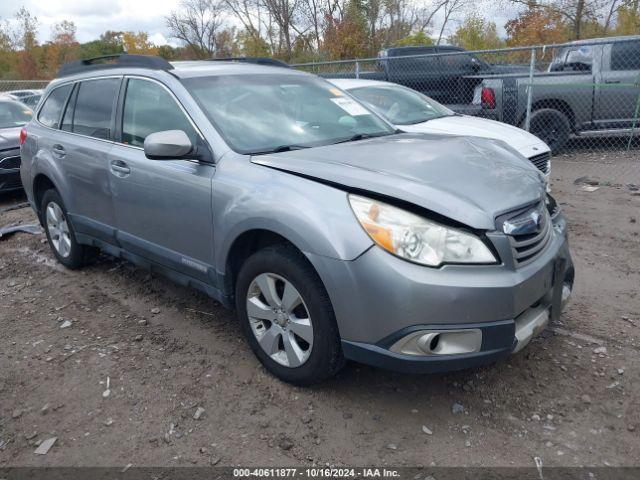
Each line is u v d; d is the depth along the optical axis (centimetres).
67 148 486
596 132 1005
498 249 282
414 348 279
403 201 281
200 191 355
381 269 275
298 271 305
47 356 390
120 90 442
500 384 333
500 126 742
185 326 423
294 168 321
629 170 890
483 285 273
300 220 296
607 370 343
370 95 801
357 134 409
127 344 400
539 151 687
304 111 412
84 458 290
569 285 357
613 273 492
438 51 1227
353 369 353
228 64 445
